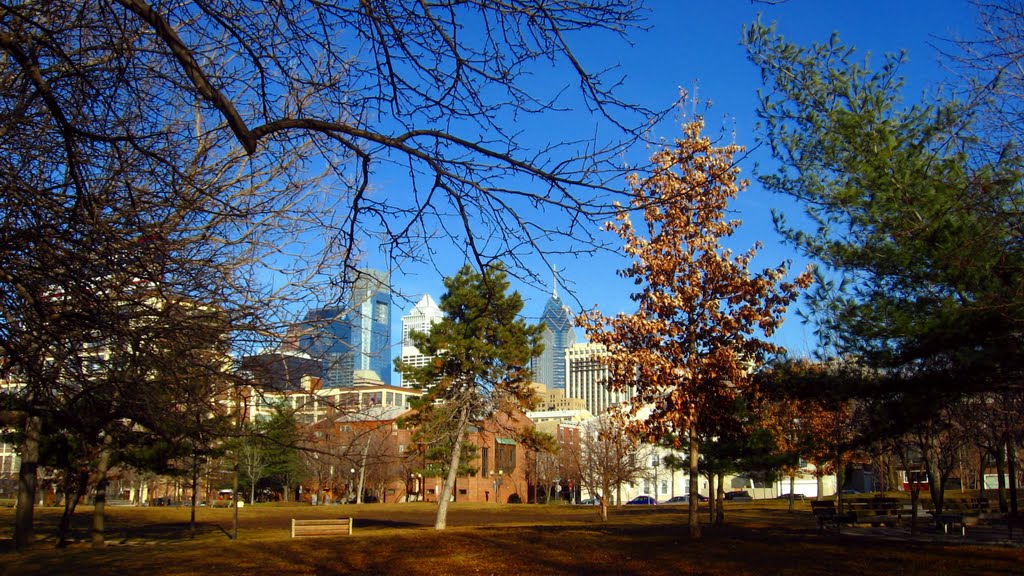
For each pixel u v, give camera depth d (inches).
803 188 593.3
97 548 870.4
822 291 601.3
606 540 823.7
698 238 805.2
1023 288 480.7
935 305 551.5
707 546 748.0
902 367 588.7
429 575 616.7
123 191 258.2
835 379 605.0
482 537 877.8
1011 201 497.4
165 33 166.6
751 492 3420.3
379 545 820.0
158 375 281.9
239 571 649.0
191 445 537.3
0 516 1513.3
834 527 1026.7
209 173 296.4
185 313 269.3
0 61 253.6
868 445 666.8
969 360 501.4
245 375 299.3
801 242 604.1
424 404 1200.8
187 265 268.8
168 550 812.0
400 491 3053.6
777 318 797.9
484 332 1159.6
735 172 783.7
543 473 2763.3
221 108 170.1
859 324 574.9
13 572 652.7
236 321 277.4
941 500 1117.1
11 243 212.7
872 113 566.3
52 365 274.4
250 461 1611.7
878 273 578.2
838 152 585.6
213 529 1296.8
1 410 309.9
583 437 2812.5
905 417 582.9
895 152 556.7
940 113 548.7
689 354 822.5
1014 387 549.6
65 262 213.9
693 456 850.8
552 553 721.6
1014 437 1126.4
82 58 258.4
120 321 239.3
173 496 2640.3
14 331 228.5
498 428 1352.1
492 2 207.0
